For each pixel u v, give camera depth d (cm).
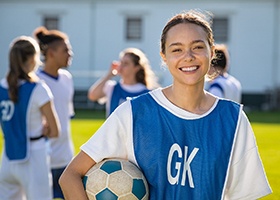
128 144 256
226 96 547
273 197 600
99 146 257
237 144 259
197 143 252
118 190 254
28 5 2741
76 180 255
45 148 463
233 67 2658
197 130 254
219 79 552
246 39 2653
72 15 2719
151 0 2700
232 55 2662
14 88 444
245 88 2639
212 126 255
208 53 255
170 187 249
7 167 456
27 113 447
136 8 2705
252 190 264
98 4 2709
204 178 248
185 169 250
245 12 2655
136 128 255
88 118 1783
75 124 1532
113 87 595
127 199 256
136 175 257
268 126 1514
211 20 290
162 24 2698
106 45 2716
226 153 253
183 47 251
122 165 259
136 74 591
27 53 447
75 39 2716
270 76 2633
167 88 264
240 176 262
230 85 555
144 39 2706
